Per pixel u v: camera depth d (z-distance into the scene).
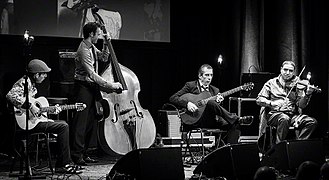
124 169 4.35
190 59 8.38
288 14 7.68
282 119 6.20
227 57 8.27
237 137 6.17
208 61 8.43
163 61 8.25
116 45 7.85
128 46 7.93
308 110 7.71
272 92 6.50
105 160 6.61
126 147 5.89
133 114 5.98
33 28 7.39
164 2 8.14
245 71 7.85
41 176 5.30
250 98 7.12
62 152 5.56
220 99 6.28
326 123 7.87
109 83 5.85
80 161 6.02
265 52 8.04
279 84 6.52
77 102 5.96
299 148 4.88
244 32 7.90
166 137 6.78
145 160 4.25
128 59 8.03
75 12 7.61
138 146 5.96
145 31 8.03
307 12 7.77
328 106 7.92
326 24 7.97
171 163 4.36
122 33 7.89
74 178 5.29
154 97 8.21
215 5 8.41
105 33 6.09
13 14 7.29
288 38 7.68
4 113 6.73
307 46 7.76
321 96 7.84
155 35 8.09
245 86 6.45
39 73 5.72
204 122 6.19
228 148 4.61
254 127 7.61
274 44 7.84
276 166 4.92
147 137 6.04
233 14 8.16
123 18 7.89
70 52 6.96
